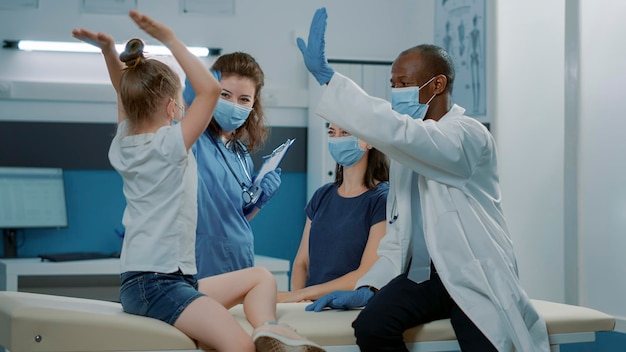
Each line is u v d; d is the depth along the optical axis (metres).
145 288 1.92
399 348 2.04
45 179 4.52
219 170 2.54
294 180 4.99
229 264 2.51
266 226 4.95
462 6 4.31
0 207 4.39
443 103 2.33
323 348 1.90
